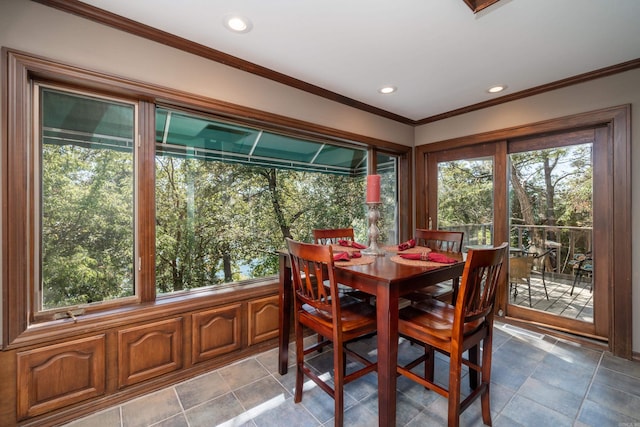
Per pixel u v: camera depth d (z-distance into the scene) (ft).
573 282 8.45
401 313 5.35
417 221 12.00
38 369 4.86
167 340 6.15
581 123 7.95
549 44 6.40
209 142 7.59
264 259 8.77
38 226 5.20
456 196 11.07
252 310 7.43
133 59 5.75
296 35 6.09
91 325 5.30
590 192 8.13
